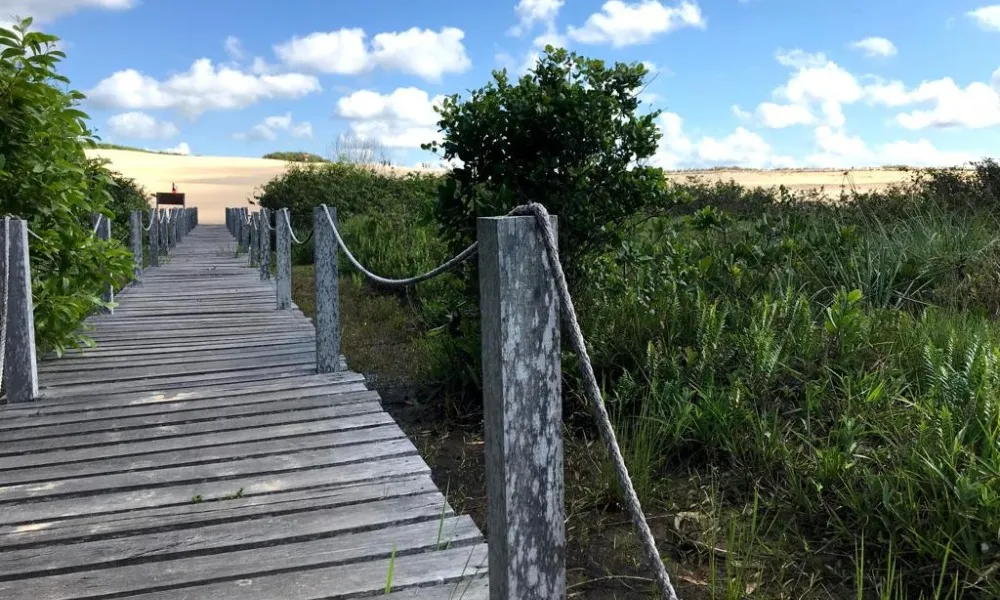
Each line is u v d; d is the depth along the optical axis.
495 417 1.74
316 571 2.68
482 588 2.58
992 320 5.27
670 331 4.76
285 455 3.80
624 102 4.93
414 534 2.95
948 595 2.55
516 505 1.74
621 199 4.98
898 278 6.11
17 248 4.74
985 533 2.72
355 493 3.32
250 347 6.39
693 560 3.03
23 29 5.21
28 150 5.30
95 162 6.45
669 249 5.98
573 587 2.88
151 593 2.53
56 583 2.59
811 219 7.66
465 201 5.07
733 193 12.12
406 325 7.76
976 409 3.35
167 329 7.31
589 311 5.00
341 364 5.59
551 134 4.82
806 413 3.94
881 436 3.52
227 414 4.46
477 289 5.08
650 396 4.27
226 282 11.28
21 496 3.29
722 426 3.82
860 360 4.34
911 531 2.88
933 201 7.98
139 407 4.62
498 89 5.04
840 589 2.79
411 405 5.19
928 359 3.91
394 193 18.20
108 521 3.05
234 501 3.24
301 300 9.62
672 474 3.80
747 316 4.97
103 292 8.58
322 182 17.95
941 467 3.00
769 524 3.24
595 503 3.50
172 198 23.80
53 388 5.08
